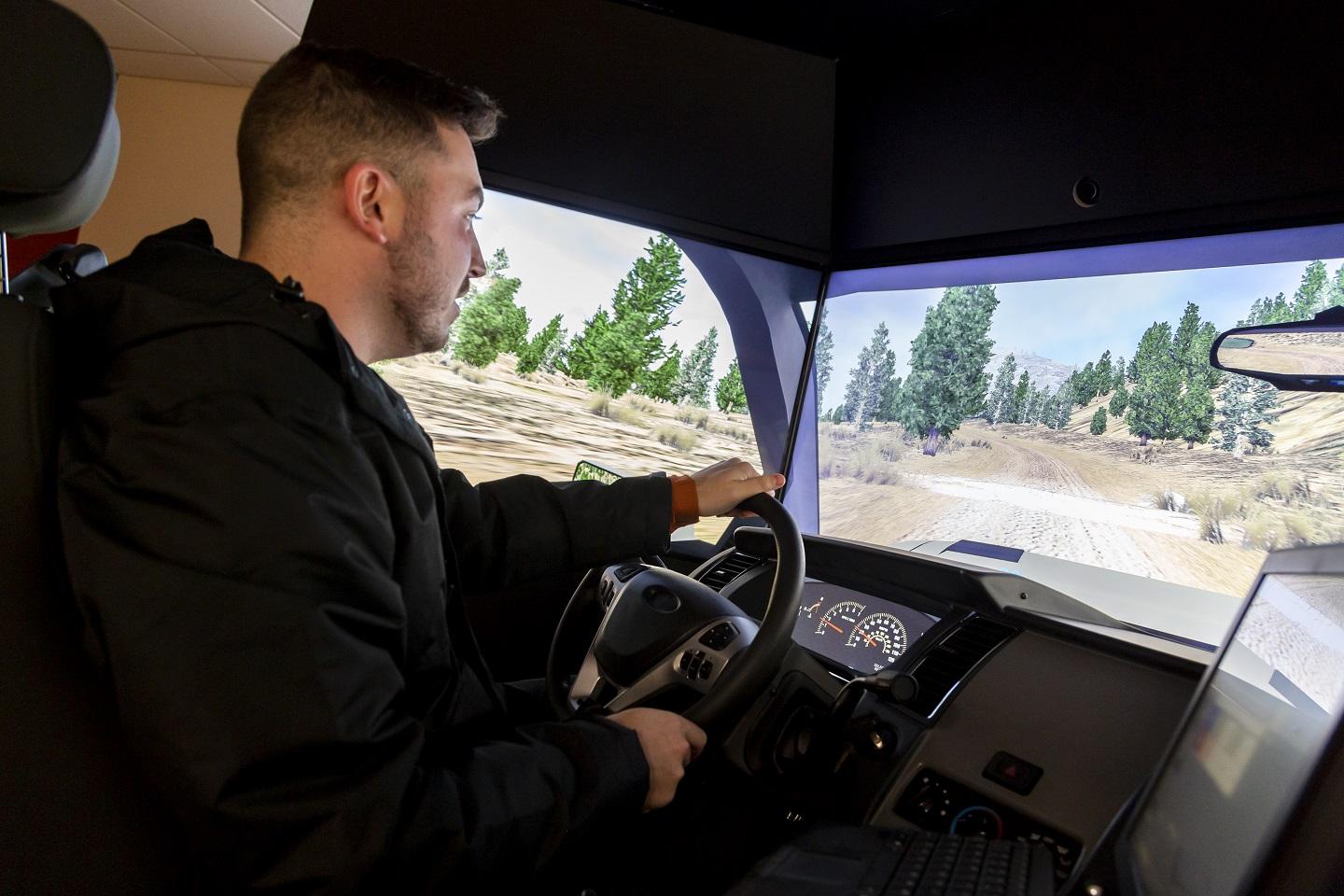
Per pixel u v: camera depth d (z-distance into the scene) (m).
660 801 0.91
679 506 1.21
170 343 0.67
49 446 0.65
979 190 1.85
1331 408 1.40
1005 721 1.11
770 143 2.10
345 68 0.88
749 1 1.82
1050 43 1.59
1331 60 1.25
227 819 0.61
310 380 0.72
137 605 0.61
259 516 0.65
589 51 1.98
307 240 0.89
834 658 1.46
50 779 0.64
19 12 0.71
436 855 0.70
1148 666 1.11
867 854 0.84
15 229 0.76
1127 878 0.71
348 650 0.67
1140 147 1.54
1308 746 0.47
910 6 1.73
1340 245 1.41
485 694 0.99
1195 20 1.38
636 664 1.19
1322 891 0.41
